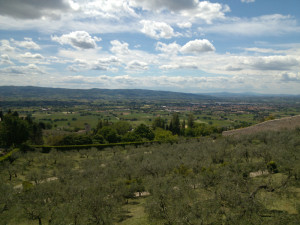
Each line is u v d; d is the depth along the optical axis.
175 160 40.38
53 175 43.03
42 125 137.12
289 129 61.72
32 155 55.59
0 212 24.42
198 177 28.88
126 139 87.25
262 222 17.02
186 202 21.78
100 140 83.25
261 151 35.06
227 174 27.27
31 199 24.91
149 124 180.88
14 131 72.50
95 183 30.45
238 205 19.17
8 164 45.03
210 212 18.72
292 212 19.16
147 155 51.44
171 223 19.11
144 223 20.55
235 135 67.38
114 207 22.73
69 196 27.19
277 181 25.14
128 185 31.64
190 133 103.44
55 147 68.88
